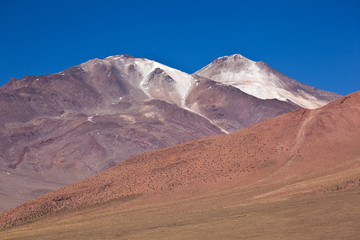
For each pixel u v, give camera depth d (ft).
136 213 277.03
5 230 305.32
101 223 254.88
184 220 225.97
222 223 204.95
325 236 158.40
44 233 248.73
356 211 186.39
